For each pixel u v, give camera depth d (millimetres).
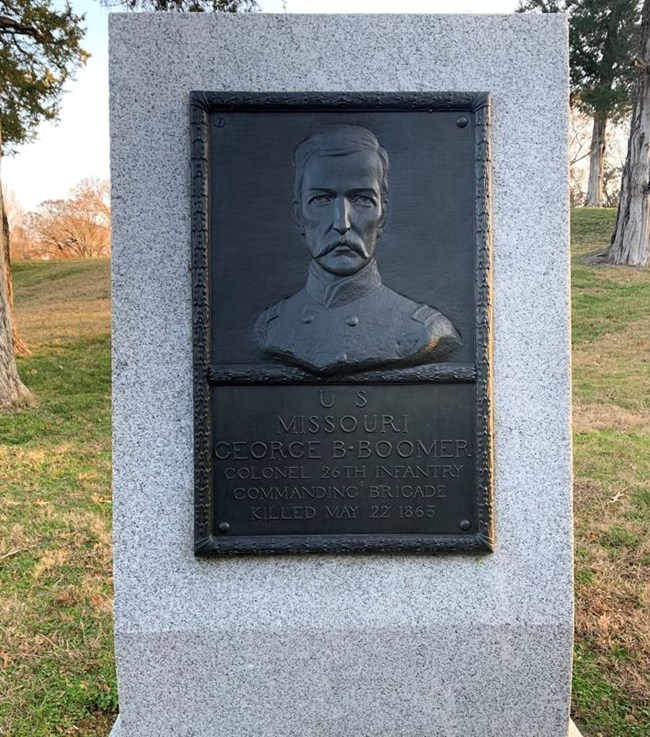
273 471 2523
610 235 17766
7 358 9109
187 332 2545
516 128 2547
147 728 2609
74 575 4332
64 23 9859
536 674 2619
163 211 2518
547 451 2596
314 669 2600
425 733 2625
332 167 2457
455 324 2535
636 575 4211
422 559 2596
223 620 2580
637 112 14523
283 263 2512
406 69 2529
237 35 2500
